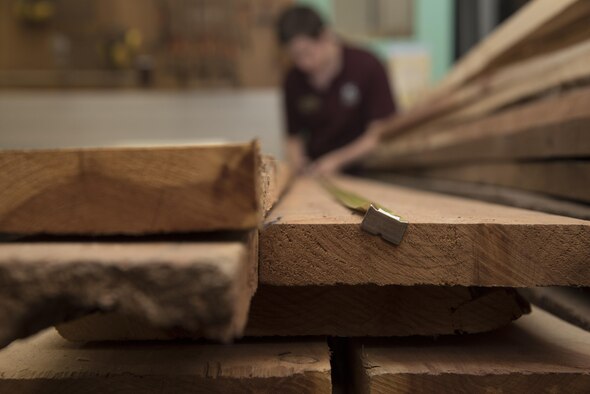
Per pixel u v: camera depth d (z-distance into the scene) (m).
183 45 1.78
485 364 0.49
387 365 0.49
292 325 0.52
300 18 1.45
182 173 0.38
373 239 0.46
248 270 0.40
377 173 1.92
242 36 1.89
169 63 1.87
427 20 1.97
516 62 0.94
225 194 0.38
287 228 0.46
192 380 0.47
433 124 1.26
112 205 0.39
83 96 1.82
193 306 0.35
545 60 0.78
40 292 0.36
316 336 0.54
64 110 1.81
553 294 0.65
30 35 1.84
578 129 0.63
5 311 0.36
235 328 0.36
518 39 0.81
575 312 0.58
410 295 0.52
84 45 1.84
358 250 0.46
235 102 1.88
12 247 0.39
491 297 0.52
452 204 0.67
